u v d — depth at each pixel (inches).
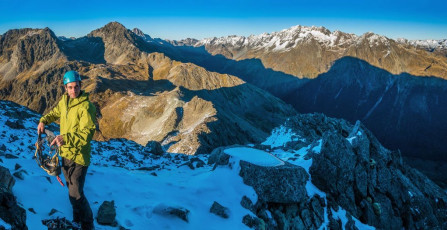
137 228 304.5
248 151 528.7
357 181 643.5
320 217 511.5
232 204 422.3
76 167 224.7
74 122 218.8
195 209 389.4
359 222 601.3
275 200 455.5
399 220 679.1
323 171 601.6
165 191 414.9
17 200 260.7
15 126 629.6
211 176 470.6
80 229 247.9
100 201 327.0
